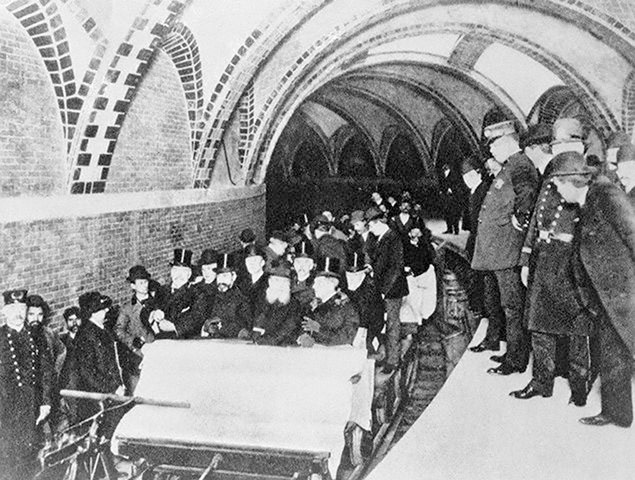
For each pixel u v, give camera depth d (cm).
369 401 545
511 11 1327
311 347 554
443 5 1296
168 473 453
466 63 1786
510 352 595
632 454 425
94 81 748
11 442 536
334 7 1141
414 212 1371
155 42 766
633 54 1270
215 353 520
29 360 550
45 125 738
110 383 593
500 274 595
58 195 752
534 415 495
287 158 2552
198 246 1124
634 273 450
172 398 484
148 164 957
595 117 1527
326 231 1039
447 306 1155
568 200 497
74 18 699
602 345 463
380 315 734
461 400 540
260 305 629
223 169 1267
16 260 686
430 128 2339
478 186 753
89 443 523
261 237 1516
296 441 435
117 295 864
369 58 1692
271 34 1011
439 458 457
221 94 1057
